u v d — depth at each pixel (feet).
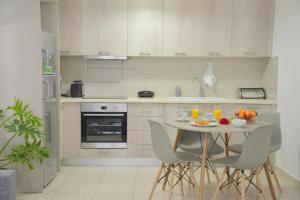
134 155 15.99
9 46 12.07
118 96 17.61
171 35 16.30
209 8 16.21
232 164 10.09
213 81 17.34
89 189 12.71
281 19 15.25
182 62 17.65
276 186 13.17
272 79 16.25
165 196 12.05
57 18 14.65
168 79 17.71
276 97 15.72
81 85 16.85
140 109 15.83
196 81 17.72
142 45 16.31
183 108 15.79
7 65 12.12
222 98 17.16
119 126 15.93
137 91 17.71
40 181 12.30
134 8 16.20
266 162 11.37
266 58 17.13
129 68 17.62
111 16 16.17
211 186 13.10
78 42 16.21
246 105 15.76
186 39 16.31
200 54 16.38
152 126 10.71
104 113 15.79
